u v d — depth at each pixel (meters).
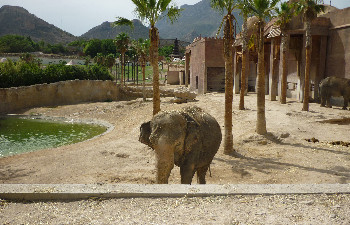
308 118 19.03
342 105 23.75
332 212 4.50
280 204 4.78
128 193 5.10
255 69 37.34
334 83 22.36
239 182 9.75
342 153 12.38
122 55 45.12
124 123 25.12
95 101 38.62
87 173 11.64
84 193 5.07
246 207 4.68
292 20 25.33
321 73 25.67
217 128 8.33
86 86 38.28
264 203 4.82
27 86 34.84
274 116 19.88
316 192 5.20
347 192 5.21
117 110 30.48
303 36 25.39
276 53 27.27
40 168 12.66
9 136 21.70
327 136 15.30
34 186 5.36
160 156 6.32
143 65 35.66
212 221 4.24
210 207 4.69
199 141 7.25
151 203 4.85
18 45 142.50
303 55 25.59
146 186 5.39
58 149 16.50
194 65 42.56
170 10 14.51
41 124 27.02
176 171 11.10
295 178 9.81
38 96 35.47
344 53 23.58
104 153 14.86
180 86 54.75
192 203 4.83
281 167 10.98
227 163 11.90
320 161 11.44
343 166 10.76
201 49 38.59
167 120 6.61
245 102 26.81
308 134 15.67
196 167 7.57
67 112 32.03
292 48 28.31
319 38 25.70
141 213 4.51
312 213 4.48
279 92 29.55
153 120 6.75
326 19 24.91
